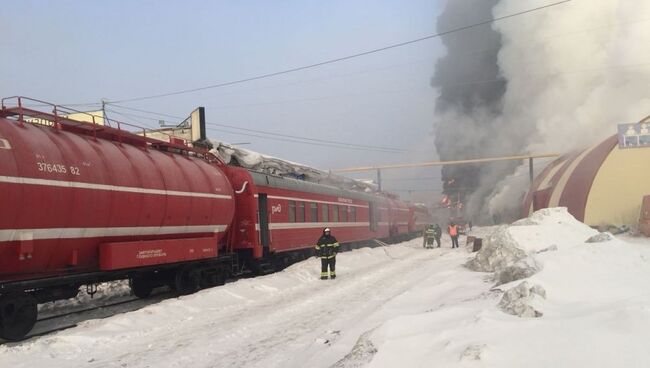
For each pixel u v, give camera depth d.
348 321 9.73
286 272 17.23
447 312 6.94
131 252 11.66
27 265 9.45
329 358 6.81
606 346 4.41
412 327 6.29
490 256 14.89
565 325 5.14
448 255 24.95
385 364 5.16
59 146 10.22
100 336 8.66
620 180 31.66
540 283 7.07
